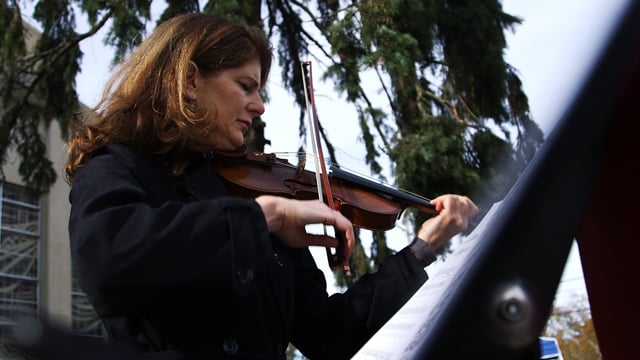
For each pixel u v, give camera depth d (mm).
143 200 877
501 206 402
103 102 1159
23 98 7605
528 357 385
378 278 1198
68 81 7441
